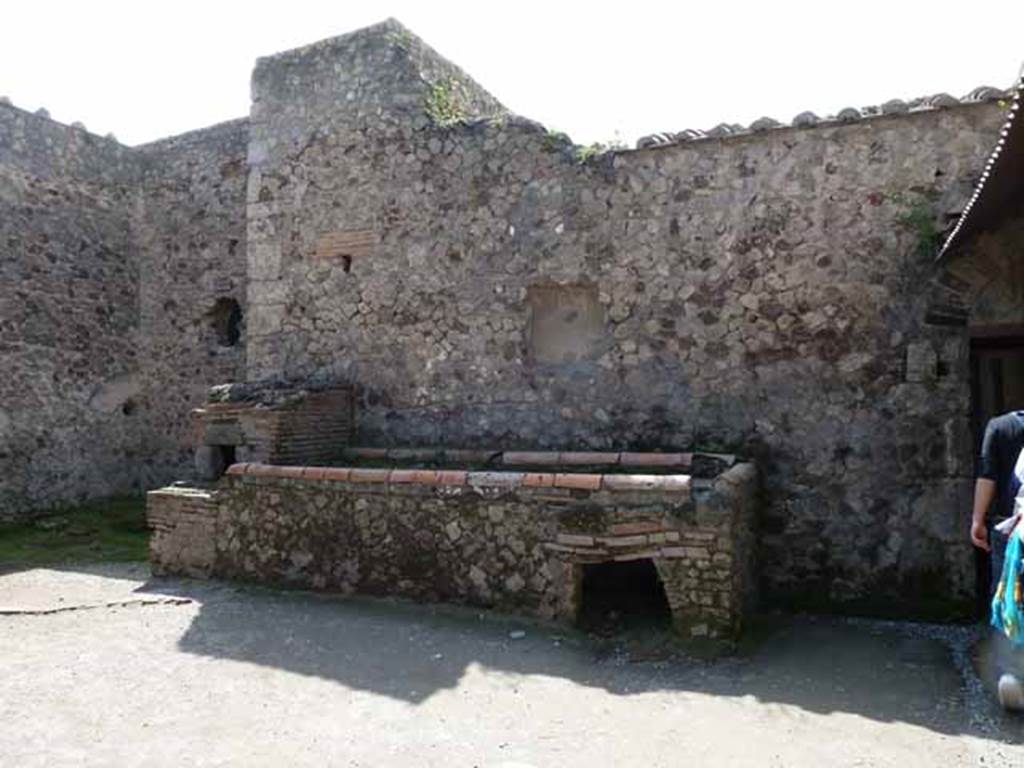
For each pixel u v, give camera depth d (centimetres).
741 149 642
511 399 720
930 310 584
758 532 612
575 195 699
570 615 545
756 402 633
